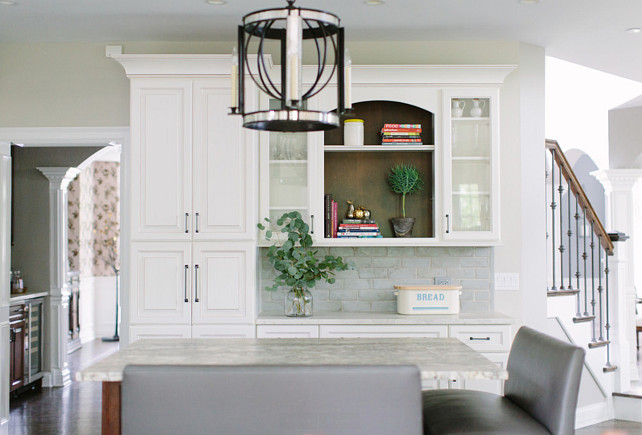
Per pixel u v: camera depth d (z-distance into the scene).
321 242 4.55
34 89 4.86
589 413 5.27
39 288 6.64
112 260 9.79
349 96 2.58
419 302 4.54
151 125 4.43
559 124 8.61
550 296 5.07
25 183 6.68
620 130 8.02
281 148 4.58
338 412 2.31
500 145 4.94
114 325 9.88
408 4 4.10
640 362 7.00
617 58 5.46
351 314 4.65
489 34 4.75
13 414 5.50
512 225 4.92
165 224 4.42
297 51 2.28
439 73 4.52
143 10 4.17
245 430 2.31
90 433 4.96
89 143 4.99
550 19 4.42
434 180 4.63
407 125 4.67
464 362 2.67
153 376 2.31
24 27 4.50
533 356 2.86
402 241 4.59
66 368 6.76
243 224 4.41
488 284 4.89
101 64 4.86
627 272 6.63
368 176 4.90
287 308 4.48
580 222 7.19
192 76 4.41
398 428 2.32
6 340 5.06
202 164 4.42
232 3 4.04
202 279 4.40
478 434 2.57
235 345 3.12
